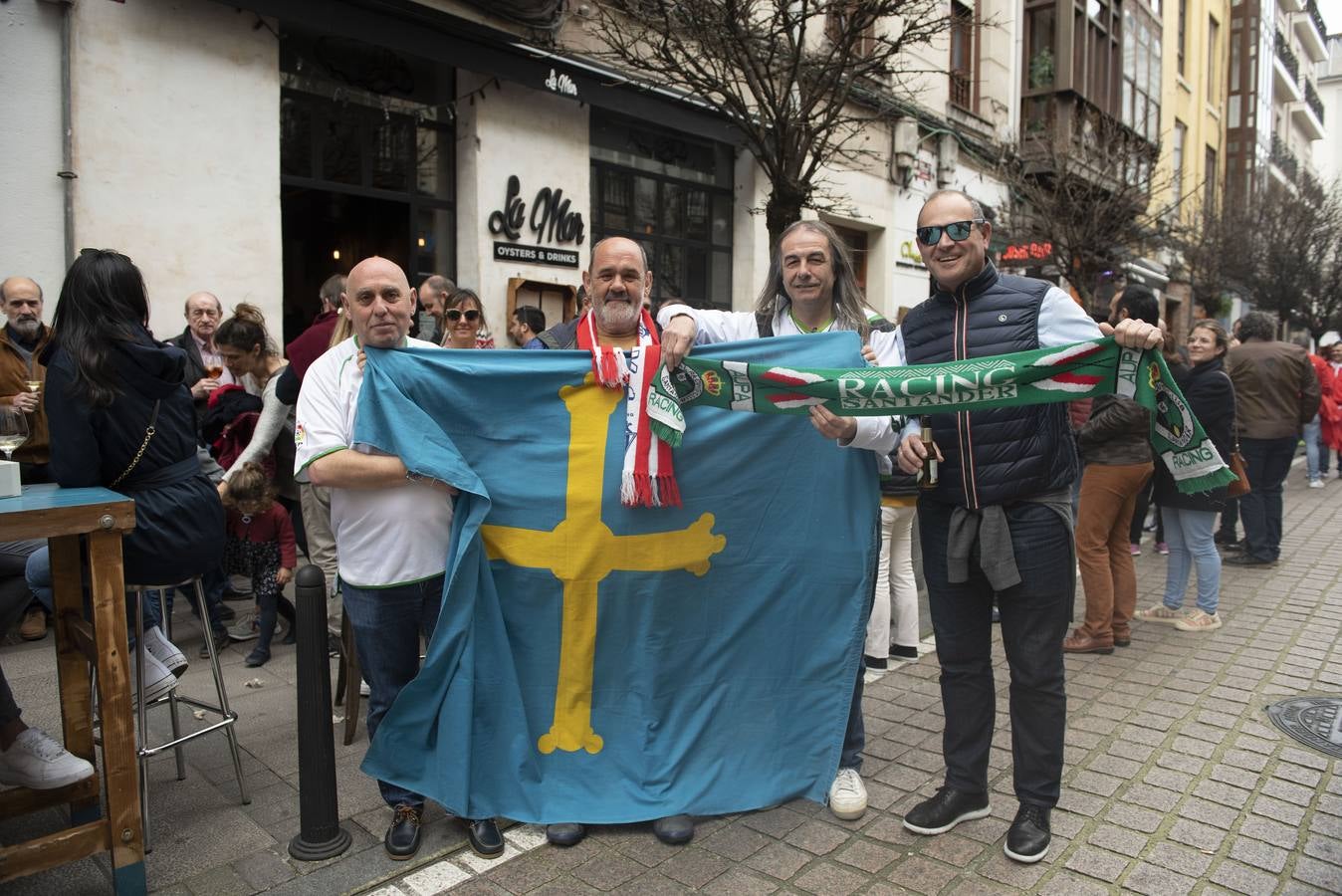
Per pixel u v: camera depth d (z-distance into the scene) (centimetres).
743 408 301
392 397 287
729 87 684
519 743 303
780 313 331
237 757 326
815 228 317
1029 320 290
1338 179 2369
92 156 582
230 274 651
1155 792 337
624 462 306
